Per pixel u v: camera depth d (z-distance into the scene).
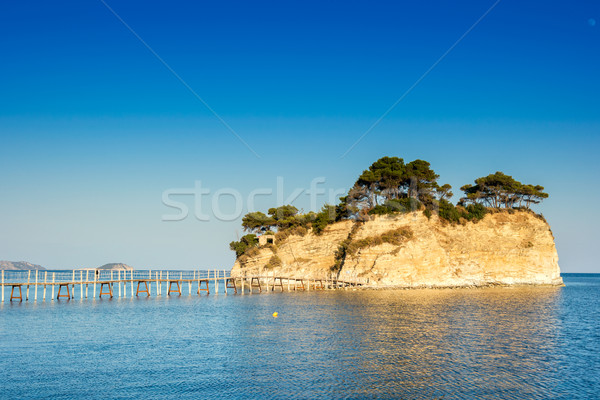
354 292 93.88
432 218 109.31
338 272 105.12
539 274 113.00
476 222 114.06
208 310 69.31
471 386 31.33
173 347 42.69
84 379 33.00
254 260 123.56
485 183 122.06
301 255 117.25
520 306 71.62
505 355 39.19
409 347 41.88
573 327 53.19
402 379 32.66
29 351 41.41
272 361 37.38
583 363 36.84
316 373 34.06
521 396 29.50
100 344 44.19
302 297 86.44
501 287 106.81
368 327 51.50
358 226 108.81
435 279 100.75
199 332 50.00
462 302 75.19
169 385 31.59
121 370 35.12
